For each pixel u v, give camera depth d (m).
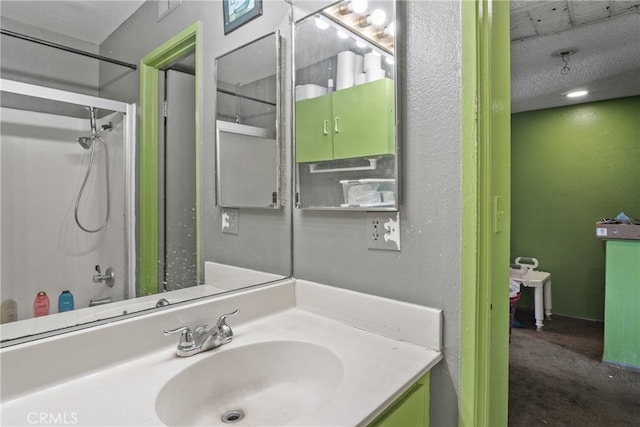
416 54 0.95
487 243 0.89
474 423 0.87
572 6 1.85
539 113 3.75
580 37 2.19
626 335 2.49
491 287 0.95
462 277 0.88
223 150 1.16
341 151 1.11
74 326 0.78
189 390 0.81
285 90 1.28
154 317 0.88
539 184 3.78
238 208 1.18
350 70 1.08
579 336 3.08
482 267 0.88
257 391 0.92
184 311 0.93
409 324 0.95
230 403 0.88
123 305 0.89
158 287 0.97
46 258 0.78
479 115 0.86
